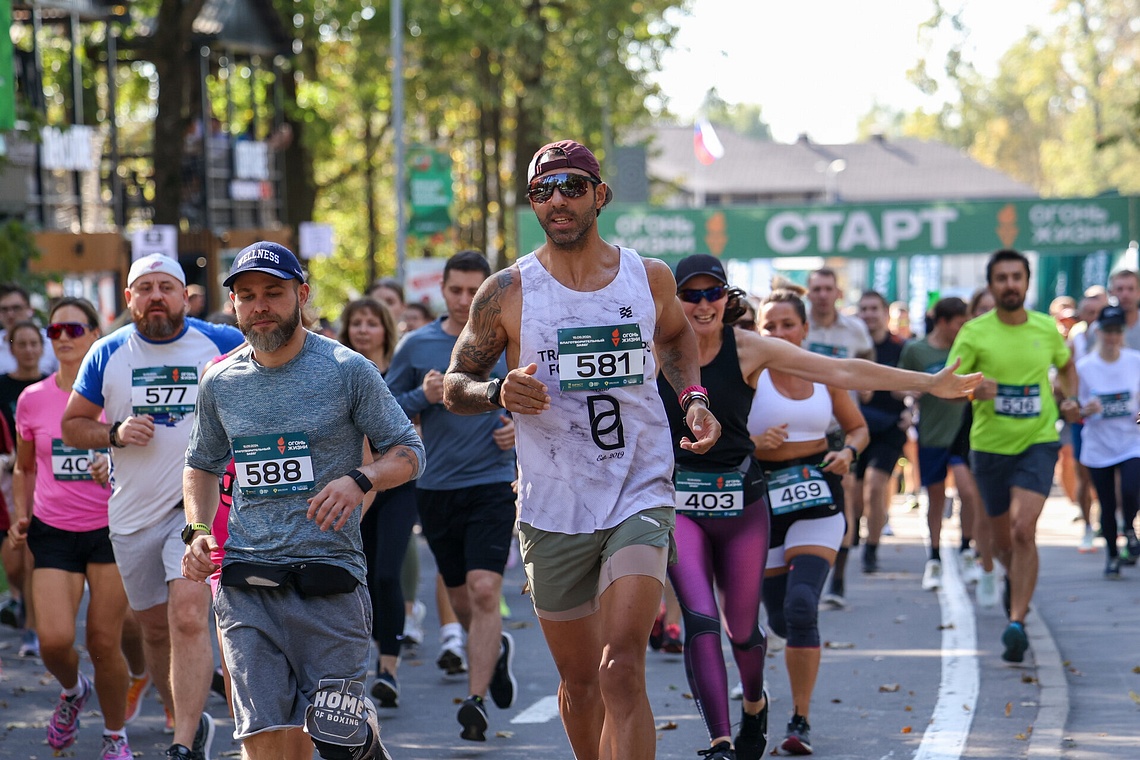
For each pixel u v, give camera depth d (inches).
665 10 3410.4
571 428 466.9
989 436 860.6
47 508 658.2
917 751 636.7
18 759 666.2
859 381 609.6
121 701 645.3
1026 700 732.7
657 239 2546.8
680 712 740.7
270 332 457.1
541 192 461.1
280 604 460.4
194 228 2810.0
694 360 499.8
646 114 3747.5
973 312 1147.3
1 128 1352.1
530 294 468.1
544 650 933.8
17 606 1002.7
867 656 866.8
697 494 586.2
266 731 452.8
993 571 1029.2
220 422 474.0
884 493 1218.0
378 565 753.6
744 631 589.0
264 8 2984.7
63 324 681.6
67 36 2586.1
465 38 3011.8
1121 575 1161.4
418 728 713.0
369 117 3681.1
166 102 2316.7
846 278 6363.2
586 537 467.5
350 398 466.9
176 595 581.3
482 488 728.3
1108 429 1186.6
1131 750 618.5
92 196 2652.6
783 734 680.4
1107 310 1190.3
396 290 1135.0
